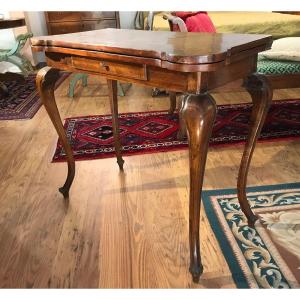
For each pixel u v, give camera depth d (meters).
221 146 1.82
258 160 1.66
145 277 0.99
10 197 1.44
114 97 1.45
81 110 2.58
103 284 0.97
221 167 1.61
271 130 2.00
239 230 1.16
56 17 3.74
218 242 1.11
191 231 0.92
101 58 0.96
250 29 2.56
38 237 1.19
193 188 0.87
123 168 1.65
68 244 1.14
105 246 1.12
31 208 1.36
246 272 0.98
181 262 1.04
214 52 0.74
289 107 2.37
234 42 0.87
